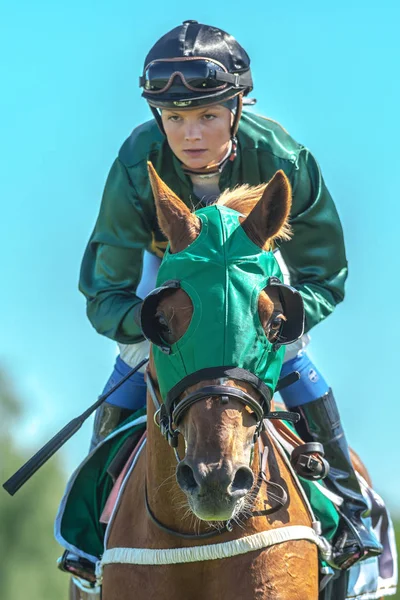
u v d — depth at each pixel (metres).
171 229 7.55
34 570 33.59
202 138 9.01
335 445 9.11
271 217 7.54
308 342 9.28
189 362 7.12
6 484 8.25
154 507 7.73
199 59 8.89
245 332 7.12
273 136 9.40
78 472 8.65
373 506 9.73
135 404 9.21
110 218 9.36
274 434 8.31
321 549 8.12
